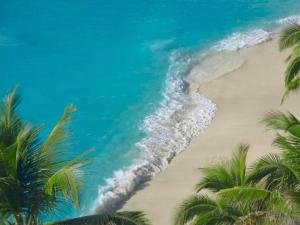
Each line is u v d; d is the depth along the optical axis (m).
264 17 46.53
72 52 43.25
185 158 30.86
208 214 18.52
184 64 40.47
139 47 43.22
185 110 35.22
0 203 16.39
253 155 30.25
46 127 35.31
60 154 17.27
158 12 48.00
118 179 29.58
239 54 41.09
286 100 35.22
